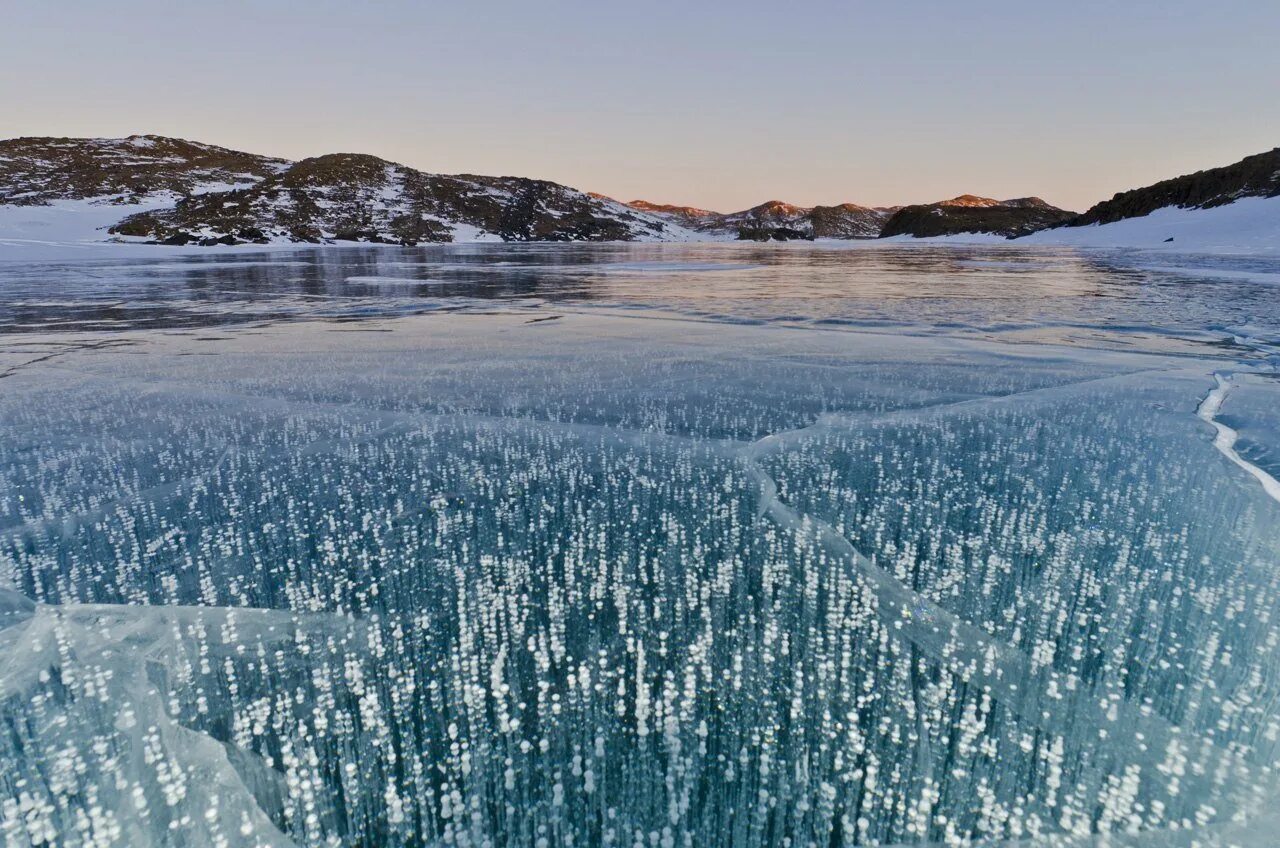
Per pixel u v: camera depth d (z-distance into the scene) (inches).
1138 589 124.7
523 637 115.6
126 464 205.5
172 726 97.0
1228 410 243.4
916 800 82.2
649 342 420.8
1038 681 102.0
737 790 84.6
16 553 150.9
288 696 103.0
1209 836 76.9
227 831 80.8
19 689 105.1
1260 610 117.1
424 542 151.9
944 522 156.2
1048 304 593.0
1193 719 94.6
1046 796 83.3
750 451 209.8
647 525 158.2
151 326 499.5
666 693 100.1
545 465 200.2
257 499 178.9
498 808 83.0
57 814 82.7
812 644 111.0
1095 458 197.0
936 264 1312.7
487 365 351.3
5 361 361.7
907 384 297.0
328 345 414.6
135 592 133.7
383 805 84.2
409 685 103.2
